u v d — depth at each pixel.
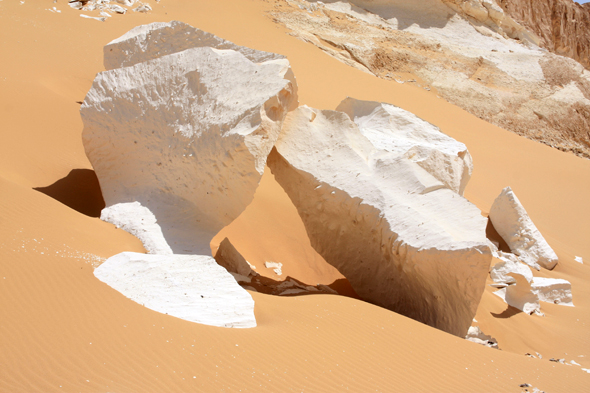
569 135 28.11
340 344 5.07
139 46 9.63
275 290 8.08
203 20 24.48
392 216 6.88
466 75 29.33
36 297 4.93
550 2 48.31
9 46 15.69
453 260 6.07
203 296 5.69
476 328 7.22
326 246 8.59
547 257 11.91
